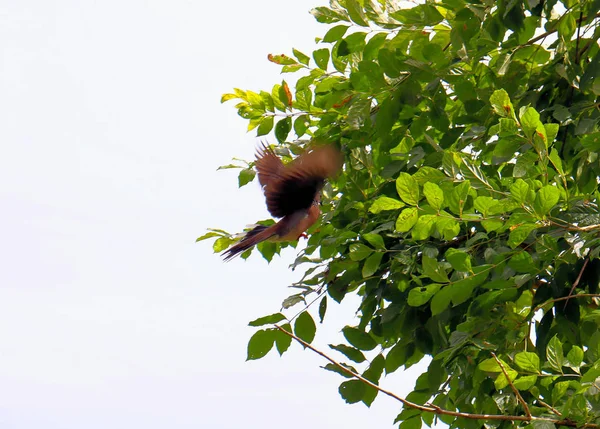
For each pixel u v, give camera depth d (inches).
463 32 463.5
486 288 402.9
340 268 467.5
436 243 448.5
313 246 509.0
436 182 379.9
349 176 512.7
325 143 512.4
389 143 502.0
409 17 478.0
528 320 405.7
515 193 346.0
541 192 343.9
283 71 561.0
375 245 438.6
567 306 400.2
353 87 500.1
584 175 451.8
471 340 387.9
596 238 364.2
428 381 431.5
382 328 471.2
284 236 307.4
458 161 377.7
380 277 464.8
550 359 346.6
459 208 356.2
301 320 452.1
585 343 406.9
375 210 374.0
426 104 509.0
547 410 352.8
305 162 303.3
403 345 456.4
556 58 488.4
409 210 364.8
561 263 404.5
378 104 510.0
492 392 410.6
